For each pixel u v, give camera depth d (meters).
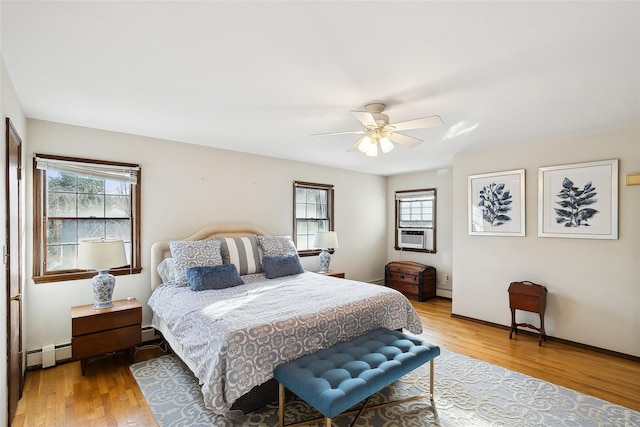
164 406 2.35
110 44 1.73
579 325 3.48
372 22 1.53
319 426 2.14
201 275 3.18
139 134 3.49
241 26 1.56
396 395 2.51
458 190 4.51
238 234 4.20
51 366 2.95
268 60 1.90
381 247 6.42
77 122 3.07
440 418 2.22
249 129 3.30
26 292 2.87
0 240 1.84
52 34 1.63
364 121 2.42
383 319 2.90
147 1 1.37
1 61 1.80
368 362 2.11
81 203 3.25
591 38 1.65
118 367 2.96
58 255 3.12
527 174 3.84
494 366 3.01
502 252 4.07
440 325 4.22
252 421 2.19
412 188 6.13
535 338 3.74
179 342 2.53
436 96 2.42
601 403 2.40
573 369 2.96
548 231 3.67
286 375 1.99
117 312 2.92
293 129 3.30
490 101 2.51
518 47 1.74
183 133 3.46
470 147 4.10
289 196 4.92
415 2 1.38
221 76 2.11
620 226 3.23
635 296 3.15
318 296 2.92
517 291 3.74
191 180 3.91
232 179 4.27
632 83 2.18
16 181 2.35
